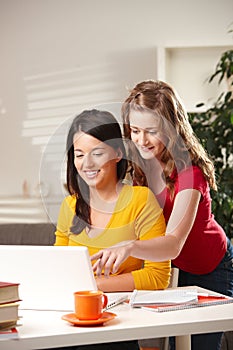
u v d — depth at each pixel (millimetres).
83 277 2051
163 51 4742
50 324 1884
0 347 1716
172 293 2246
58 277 2074
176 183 2189
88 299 1846
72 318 1877
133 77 5156
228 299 2174
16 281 2135
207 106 4871
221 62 4848
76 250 2035
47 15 5234
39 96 5246
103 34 5184
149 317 1943
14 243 3355
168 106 2330
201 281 2768
